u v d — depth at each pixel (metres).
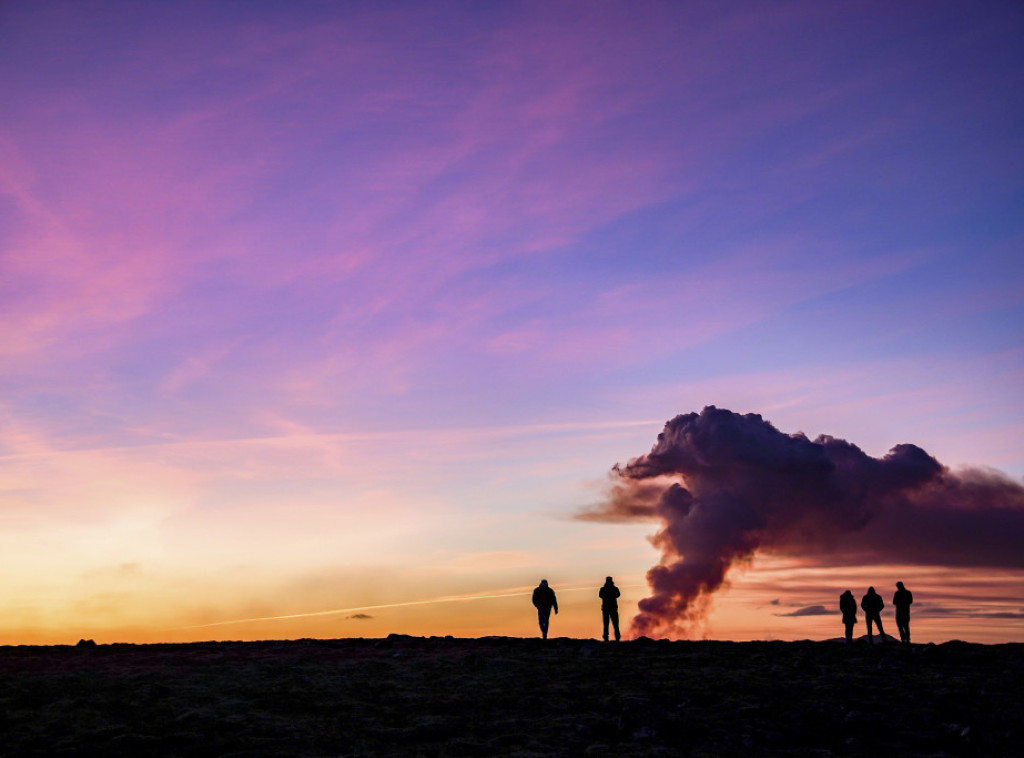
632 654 22.59
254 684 17.48
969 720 16.31
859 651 23.08
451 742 14.19
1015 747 14.86
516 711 16.30
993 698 17.75
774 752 14.41
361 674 19.05
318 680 18.17
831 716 16.38
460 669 19.98
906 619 27.33
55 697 15.56
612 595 26.28
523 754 13.53
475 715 15.94
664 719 15.74
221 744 13.40
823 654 22.64
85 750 12.85
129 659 19.81
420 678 18.89
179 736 13.57
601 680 18.98
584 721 15.58
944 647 24.05
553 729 15.12
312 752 13.30
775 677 19.50
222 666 19.06
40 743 13.09
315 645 23.34
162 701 15.69
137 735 13.50
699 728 15.46
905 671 20.36
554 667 20.42
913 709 16.92
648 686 18.42
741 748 14.55
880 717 16.09
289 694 16.80
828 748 14.80
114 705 15.25
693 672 19.95
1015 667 20.94
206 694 16.39
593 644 24.36
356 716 15.48
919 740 15.16
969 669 20.83
